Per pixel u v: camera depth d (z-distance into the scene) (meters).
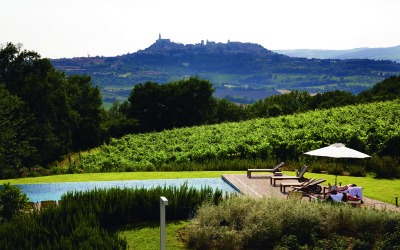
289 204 8.90
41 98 43.03
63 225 8.08
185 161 22.31
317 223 8.35
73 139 63.03
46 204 10.42
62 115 47.78
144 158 25.48
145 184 15.61
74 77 65.56
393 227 8.20
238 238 7.67
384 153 18.83
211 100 72.44
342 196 10.63
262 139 24.19
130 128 66.19
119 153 30.38
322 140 21.05
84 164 23.22
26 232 7.47
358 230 8.32
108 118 83.12
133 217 9.67
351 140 19.22
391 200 11.41
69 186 15.52
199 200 10.11
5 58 42.50
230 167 19.91
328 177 16.14
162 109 69.75
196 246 7.72
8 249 6.73
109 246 7.03
